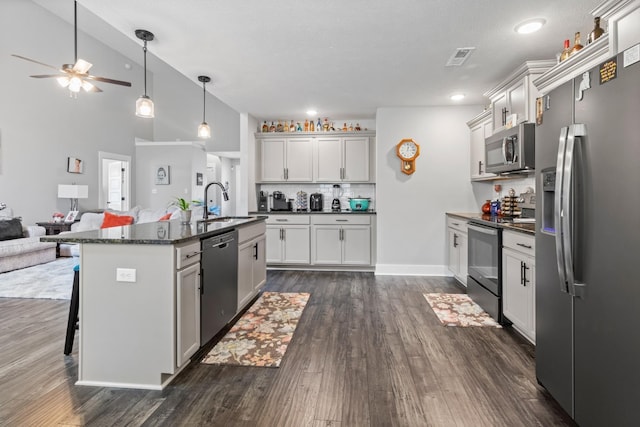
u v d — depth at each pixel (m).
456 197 4.73
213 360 2.31
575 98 1.53
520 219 3.43
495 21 2.42
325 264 5.09
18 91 5.81
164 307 1.97
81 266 2.01
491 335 2.72
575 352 1.55
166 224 2.96
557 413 1.73
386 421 1.67
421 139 4.74
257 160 5.43
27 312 3.24
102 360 2.02
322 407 1.79
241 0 2.13
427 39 2.69
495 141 3.41
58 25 6.44
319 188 5.55
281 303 3.56
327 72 3.39
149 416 1.71
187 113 9.02
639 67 1.18
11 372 2.14
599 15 1.71
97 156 7.36
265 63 3.16
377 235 4.85
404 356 2.36
